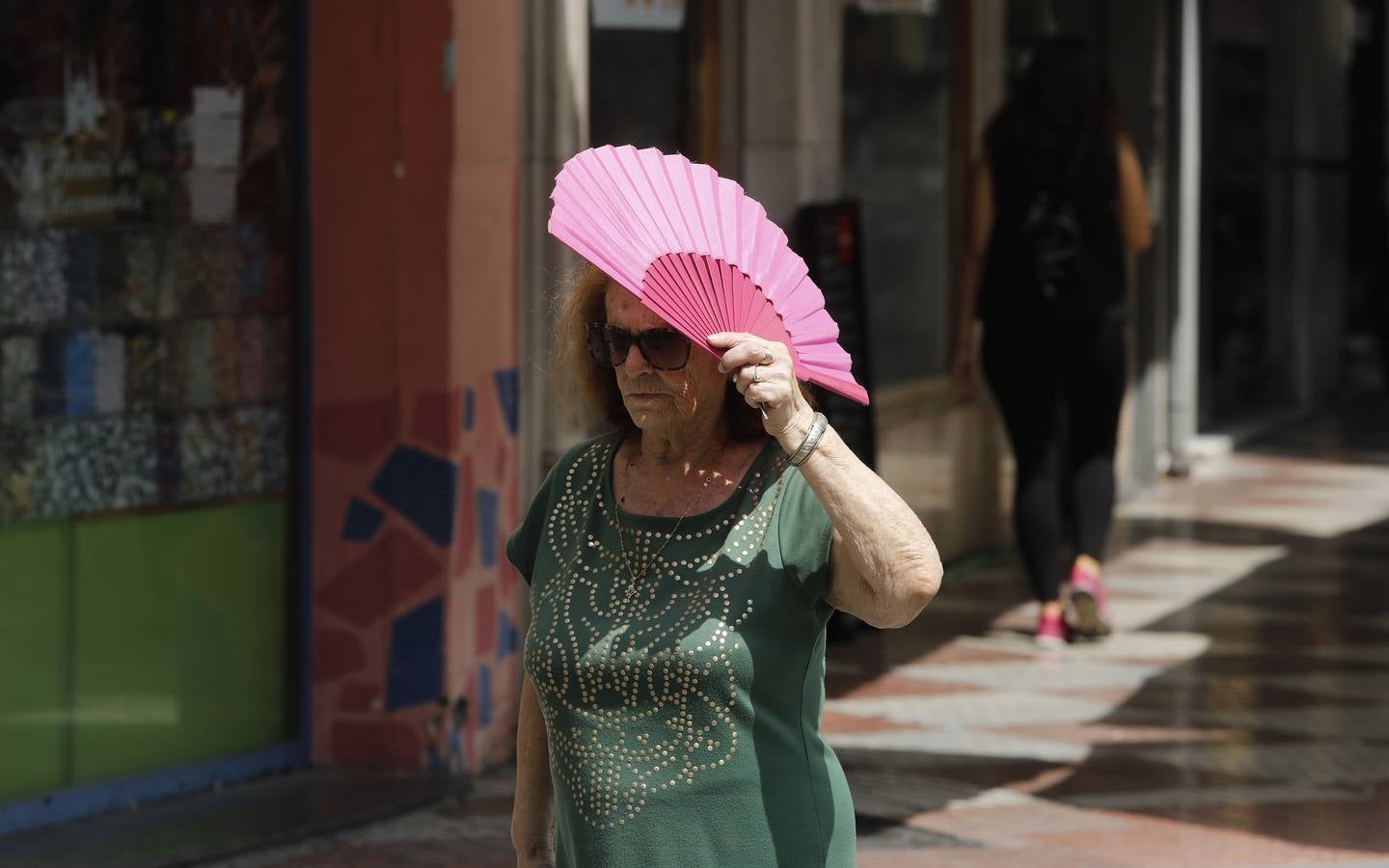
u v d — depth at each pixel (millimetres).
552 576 4738
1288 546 17625
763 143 13180
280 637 10188
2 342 8773
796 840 4453
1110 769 10484
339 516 10086
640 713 4488
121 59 9195
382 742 10141
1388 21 32344
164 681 9617
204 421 9695
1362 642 13820
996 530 17172
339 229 9945
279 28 9898
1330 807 9812
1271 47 26109
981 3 16578
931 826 9375
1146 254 20281
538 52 10461
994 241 13453
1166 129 20641
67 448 9086
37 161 8875
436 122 9742
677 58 12688
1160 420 21438
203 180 9602
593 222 4332
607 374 4914
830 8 13555
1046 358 13453
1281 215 26781
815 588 4457
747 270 4352
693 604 4473
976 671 12805
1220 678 12695
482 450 10070
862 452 13414
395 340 9883
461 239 9812
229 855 8750
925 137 16125
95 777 9344
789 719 4504
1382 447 24219
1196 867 8789
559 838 4762
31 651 9008
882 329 15453
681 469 4664
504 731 10438
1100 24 19641
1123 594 15484
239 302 9812
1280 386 27078
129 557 9422
